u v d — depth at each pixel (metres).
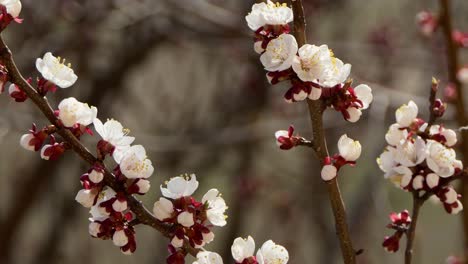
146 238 11.09
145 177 3.25
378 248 10.60
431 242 11.91
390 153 3.58
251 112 10.72
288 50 3.19
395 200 9.97
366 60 11.02
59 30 9.55
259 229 12.09
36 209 11.31
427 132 3.54
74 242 11.20
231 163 11.52
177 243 3.29
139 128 10.95
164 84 11.17
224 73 11.12
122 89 10.63
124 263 11.20
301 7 3.28
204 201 3.33
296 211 11.70
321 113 3.36
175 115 11.13
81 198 3.21
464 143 6.10
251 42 9.52
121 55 9.93
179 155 10.81
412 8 11.59
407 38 11.38
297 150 11.66
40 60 3.20
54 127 3.21
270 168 11.95
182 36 9.32
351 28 11.57
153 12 8.82
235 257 3.36
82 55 9.90
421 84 11.42
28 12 9.23
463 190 5.87
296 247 11.67
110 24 9.28
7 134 8.91
